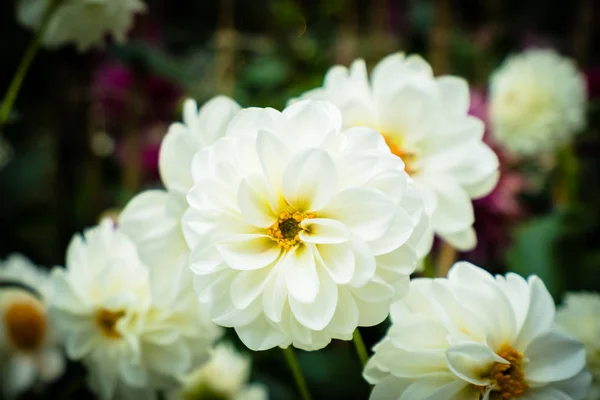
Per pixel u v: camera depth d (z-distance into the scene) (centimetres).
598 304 55
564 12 150
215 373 62
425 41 127
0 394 58
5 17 81
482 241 80
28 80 87
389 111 46
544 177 106
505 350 39
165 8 144
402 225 36
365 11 145
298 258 38
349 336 37
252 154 37
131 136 100
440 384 38
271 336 37
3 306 57
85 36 64
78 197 94
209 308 38
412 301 40
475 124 46
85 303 48
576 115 85
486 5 151
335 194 36
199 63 134
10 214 95
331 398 70
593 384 52
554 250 76
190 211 37
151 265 42
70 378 59
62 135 88
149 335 46
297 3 143
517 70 87
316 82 105
